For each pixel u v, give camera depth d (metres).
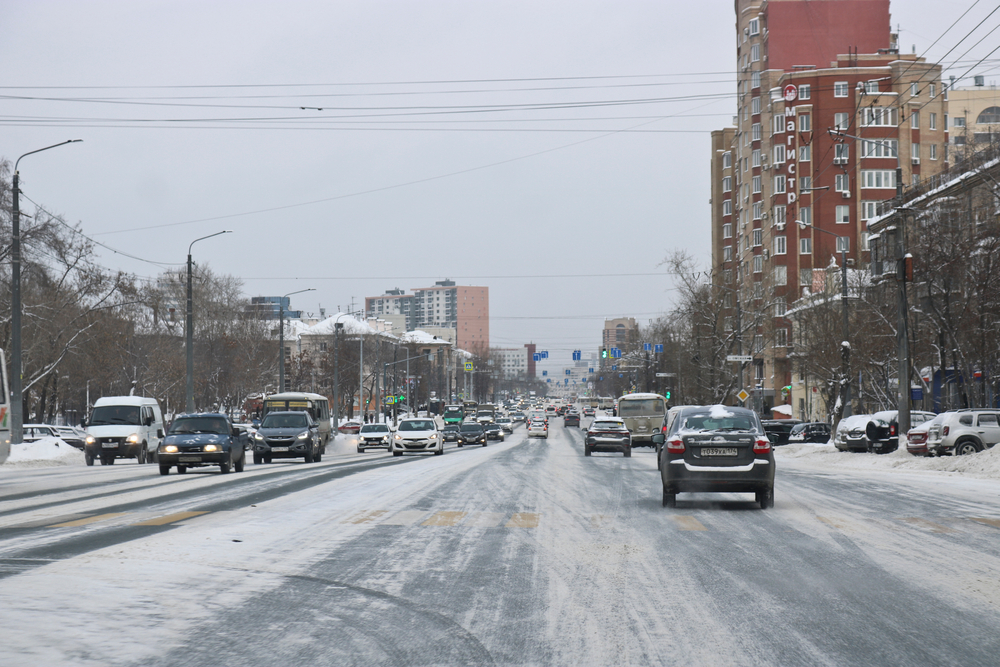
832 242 84.25
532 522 14.14
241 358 76.75
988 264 40.44
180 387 72.00
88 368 61.97
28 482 24.83
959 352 41.69
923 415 41.84
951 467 28.08
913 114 84.25
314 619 7.46
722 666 6.12
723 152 112.69
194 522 13.97
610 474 26.56
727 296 74.94
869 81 84.25
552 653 6.46
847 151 84.31
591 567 10.01
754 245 93.44
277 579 9.19
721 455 16.23
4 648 6.46
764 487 16.25
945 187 48.22
